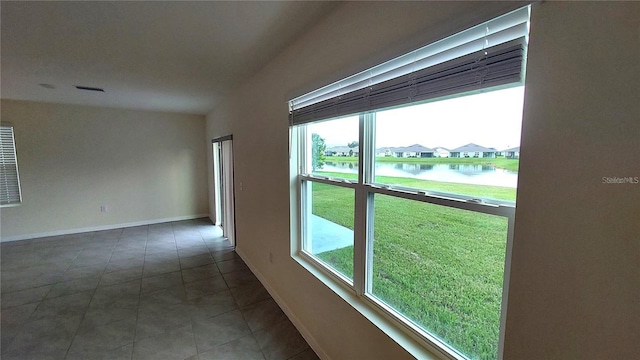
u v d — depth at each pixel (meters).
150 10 1.57
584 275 0.70
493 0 0.85
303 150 2.23
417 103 1.16
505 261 0.95
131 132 5.25
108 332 2.21
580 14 0.68
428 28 1.04
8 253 3.90
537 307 0.80
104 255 3.88
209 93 3.75
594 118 0.66
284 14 1.62
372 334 1.44
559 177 0.73
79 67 2.60
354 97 1.50
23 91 3.61
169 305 2.62
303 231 2.30
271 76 2.45
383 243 1.49
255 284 3.05
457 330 1.14
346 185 1.71
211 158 5.47
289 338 2.15
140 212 5.46
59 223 4.78
